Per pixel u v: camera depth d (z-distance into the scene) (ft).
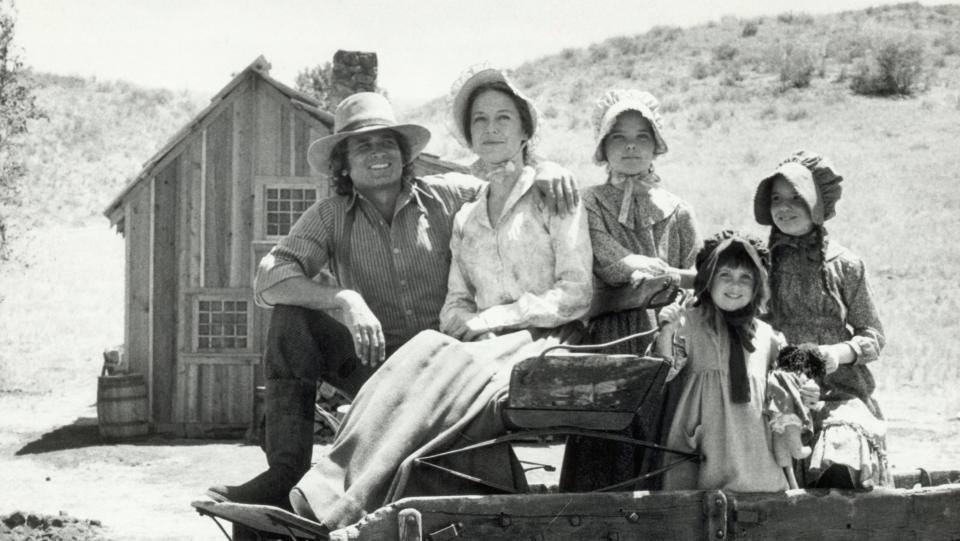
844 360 17.24
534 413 14.76
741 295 15.52
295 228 18.74
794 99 157.07
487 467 15.20
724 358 15.72
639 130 18.56
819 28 210.59
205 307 54.29
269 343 17.30
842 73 167.73
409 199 18.71
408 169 19.17
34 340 77.56
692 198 104.68
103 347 76.23
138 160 150.51
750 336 15.74
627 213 18.42
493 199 18.15
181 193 54.39
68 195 131.75
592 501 14.51
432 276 18.65
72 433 51.70
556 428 14.99
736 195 105.81
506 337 16.28
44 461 44.60
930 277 82.84
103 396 50.49
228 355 53.78
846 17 221.87
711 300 15.90
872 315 18.03
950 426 46.32
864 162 120.06
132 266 54.24
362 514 14.48
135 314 54.08
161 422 53.52
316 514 14.44
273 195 54.34
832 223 98.27
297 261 18.26
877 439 16.24
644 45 204.54
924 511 15.80
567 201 17.44
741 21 220.84
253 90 54.19
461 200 19.10
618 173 18.74
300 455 16.69
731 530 15.03
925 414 49.55
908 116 143.02
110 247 110.93
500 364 15.84
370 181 18.49
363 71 58.23
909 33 199.52
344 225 18.63
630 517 14.58
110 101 178.09
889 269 85.10
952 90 157.69
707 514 14.83
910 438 43.68
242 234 54.29
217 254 54.29
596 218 18.38
